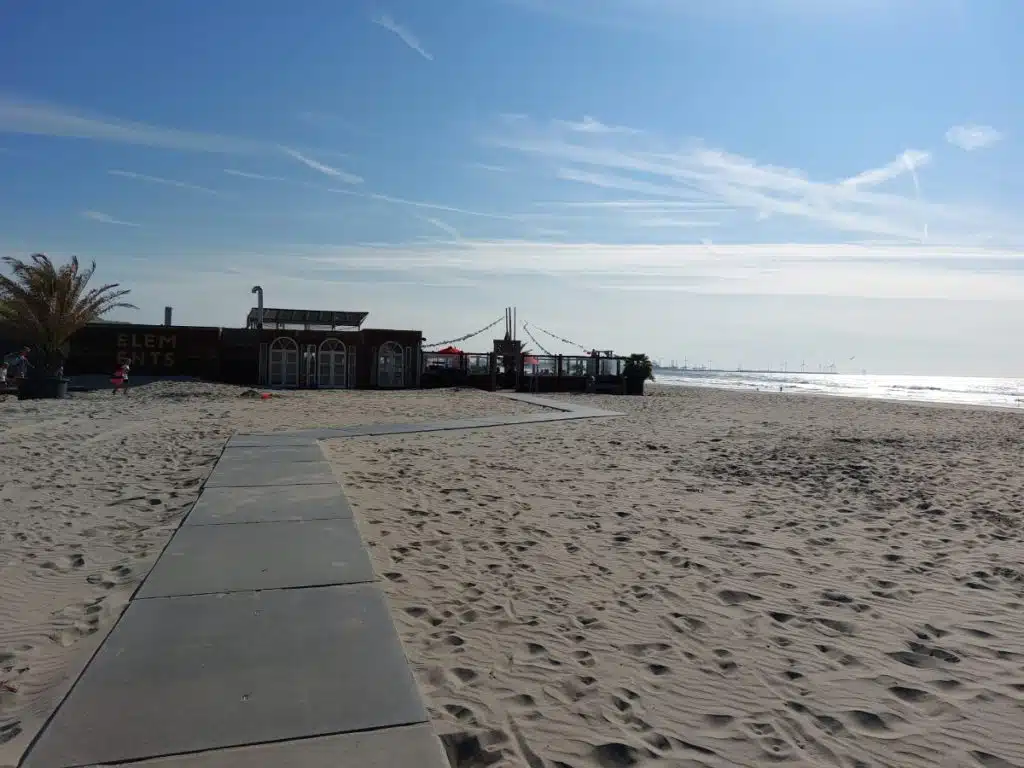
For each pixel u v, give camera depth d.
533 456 11.73
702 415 21.70
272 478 8.73
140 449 11.36
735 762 3.11
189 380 29.38
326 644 3.91
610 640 4.41
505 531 6.92
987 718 3.51
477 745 3.17
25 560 5.64
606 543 6.57
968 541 6.83
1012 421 21.62
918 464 11.70
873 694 3.75
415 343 32.94
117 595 4.84
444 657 4.11
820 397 37.47
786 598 5.21
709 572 5.77
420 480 9.36
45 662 3.88
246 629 4.09
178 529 6.30
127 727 3.00
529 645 4.30
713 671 4.00
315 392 28.11
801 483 9.76
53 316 24.78
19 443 11.65
